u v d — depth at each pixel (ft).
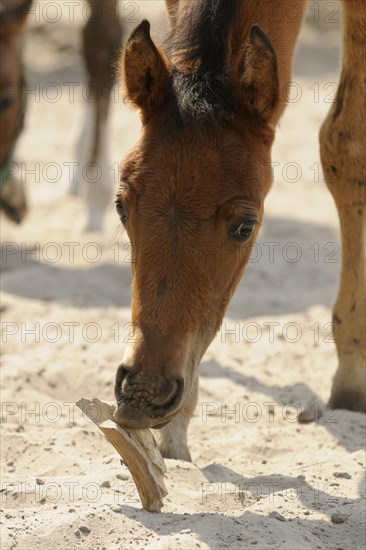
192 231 20.59
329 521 22.04
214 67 22.22
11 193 45.03
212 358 34.88
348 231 28.96
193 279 20.62
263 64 21.61
